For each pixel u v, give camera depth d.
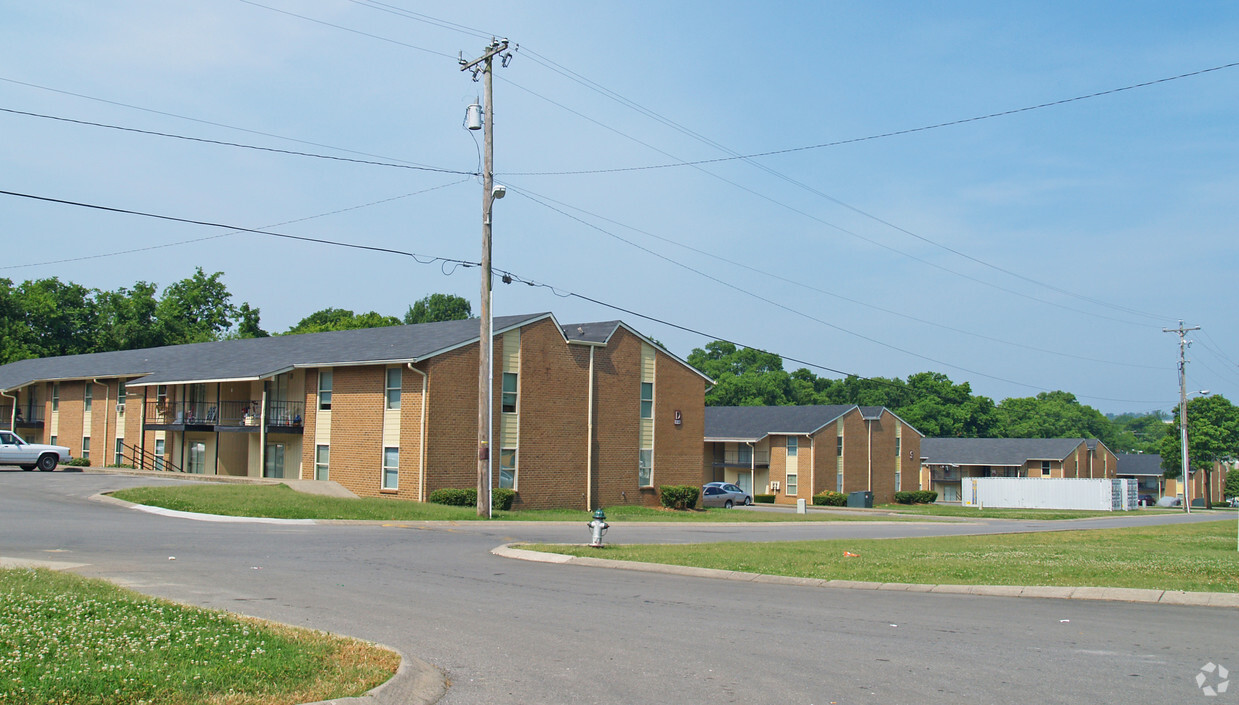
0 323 74.06
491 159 29.61
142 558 16.25
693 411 46.31
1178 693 8.06
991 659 9.40
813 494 66.06
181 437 47.56
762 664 9.14
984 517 56.22
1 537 18.50
